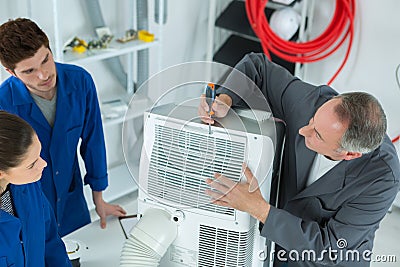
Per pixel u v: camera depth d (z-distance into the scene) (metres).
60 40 2.51
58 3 2.44
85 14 2.83
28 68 1.53
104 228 1.73
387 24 2.99
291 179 1.61
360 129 1.27
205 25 3.54
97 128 1.96
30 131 1.13
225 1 3.56
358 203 1.45
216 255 1.30
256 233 1.34
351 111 1.27
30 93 1.72
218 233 1.28
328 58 3.30
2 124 1.09
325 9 3.21
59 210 1.96
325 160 1.51
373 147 1.31
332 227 1.44
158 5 2.94
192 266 1.34
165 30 3.28
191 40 3.50
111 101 3.04
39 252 1.41
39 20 2.65
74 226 2.08
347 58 3.21
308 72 3.42
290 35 3.13
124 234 1.71
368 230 1.46
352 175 1.45
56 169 1.87
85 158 2.02
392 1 2.93
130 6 3.01
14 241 1.26
